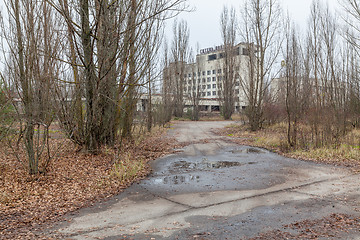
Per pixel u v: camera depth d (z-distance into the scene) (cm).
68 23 911
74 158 1036
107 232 444
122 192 691
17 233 440
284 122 2270
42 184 731
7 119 937
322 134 1260
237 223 473
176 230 448
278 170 919
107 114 1191
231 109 4531
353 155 1064
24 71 735
